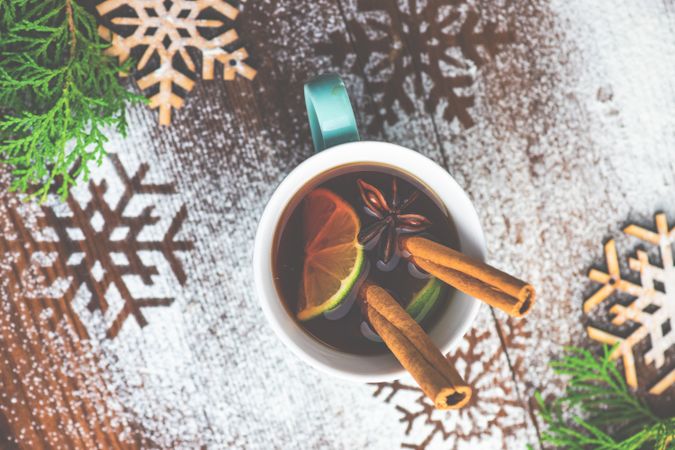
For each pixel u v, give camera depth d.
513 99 0.45
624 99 0.45
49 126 0.43
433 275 0.41
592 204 0.45
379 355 0.40
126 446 0.44
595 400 0.45
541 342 0.45
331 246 0.41
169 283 0.44
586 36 0.45
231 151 0.44
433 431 0.45
